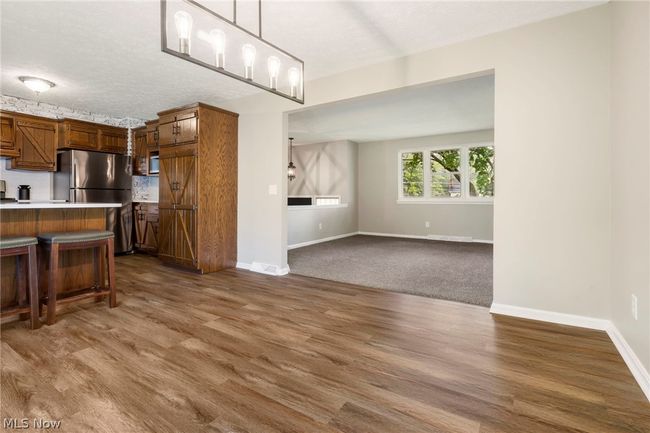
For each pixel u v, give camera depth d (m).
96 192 5.01
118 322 2.49
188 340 2.19
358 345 2.14
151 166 5.31
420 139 7.59
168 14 2.40
